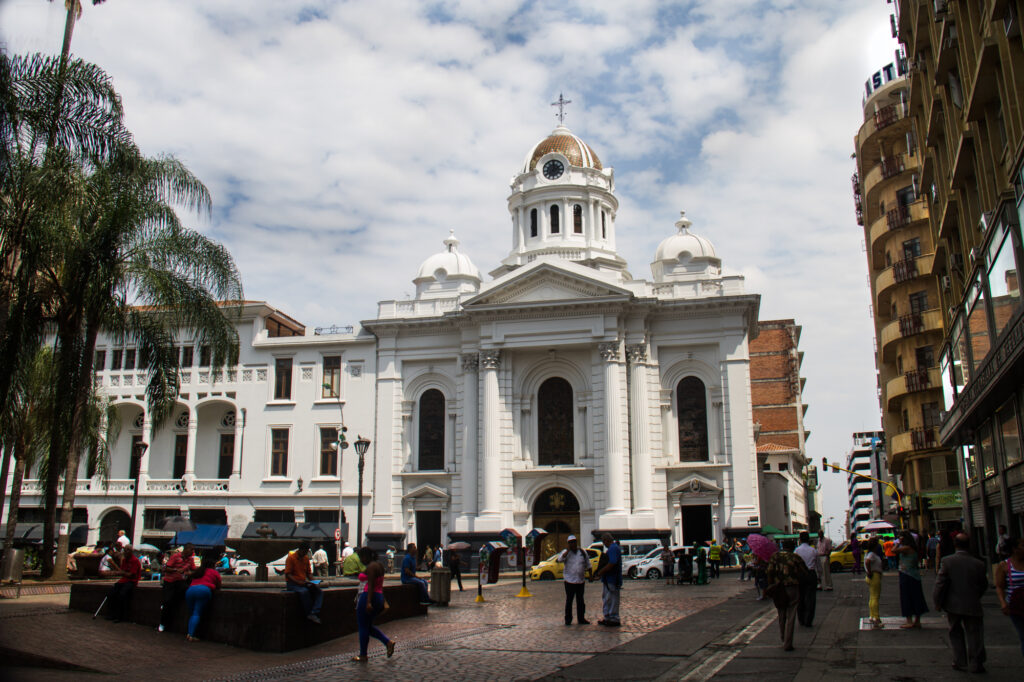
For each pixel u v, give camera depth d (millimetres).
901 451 47156
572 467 51531
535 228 64500
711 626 18750
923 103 36312
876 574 17531
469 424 53312
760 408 86188
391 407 55719
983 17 22484
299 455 56094
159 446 58594
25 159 24562
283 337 58031
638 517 49375
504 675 13094
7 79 23750
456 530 51875
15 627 16500
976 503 32375
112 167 27250
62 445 28031
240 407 57344
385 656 15344
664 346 52781
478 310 52844
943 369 35250
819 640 16016
